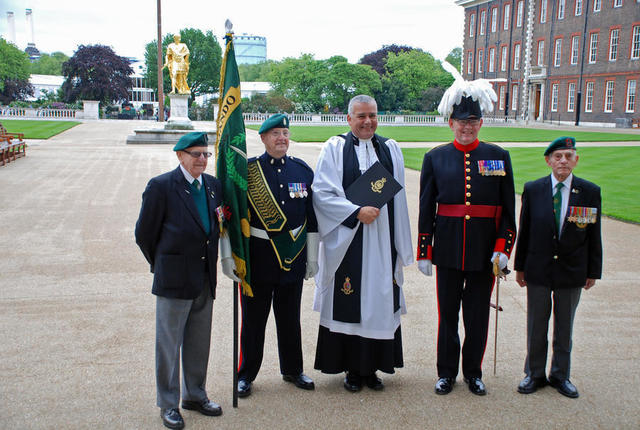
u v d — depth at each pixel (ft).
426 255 13.48
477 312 13.19
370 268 12.96
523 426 11.60
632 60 139.64
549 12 167.32
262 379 13.85
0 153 52.80
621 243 27.20
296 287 13.09
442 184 13.19
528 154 68.74
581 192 12.84
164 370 11.64
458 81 13.05
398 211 13.37
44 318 17.21
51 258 23.63
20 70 236.02
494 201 13.07
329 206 12.76
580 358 14.88
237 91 12.05
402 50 238.27
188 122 86.22
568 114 162.30
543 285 12.89
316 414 12.09
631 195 40.16
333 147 13.42
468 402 12.64
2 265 22.56
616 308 18.62
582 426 11.62
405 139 98.27
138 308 18.20
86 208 33.86
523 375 13.97
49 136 90.17
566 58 161.79
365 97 13.15
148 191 11.44
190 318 12.11
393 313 13.03
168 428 11.46
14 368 13.89
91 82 212.84
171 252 11.48
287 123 12.80
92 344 15.40
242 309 13.25
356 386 13.14
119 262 23.24
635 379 13.73
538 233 12.97
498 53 191.62
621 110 143.95
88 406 12.22
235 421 11.80
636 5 137.49
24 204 34.81
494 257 12.84
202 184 12.00
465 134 13.10
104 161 57.93
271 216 12.62
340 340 13.25
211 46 239.09
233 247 12.25
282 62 211.61
